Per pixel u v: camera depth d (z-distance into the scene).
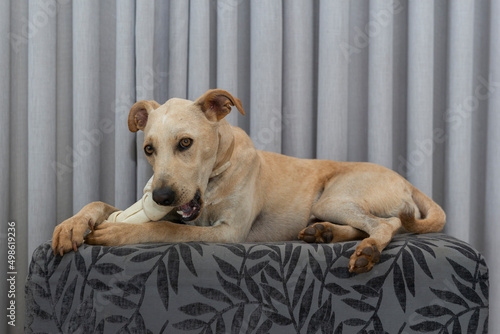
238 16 2.30
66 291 1.28
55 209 2.11
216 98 1.54
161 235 1.43
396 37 2.30
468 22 2.12
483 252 2.20
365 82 2.32
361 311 1.30
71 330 1.28
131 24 2.11
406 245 1.38
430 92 2.14
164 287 1.28
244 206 1.67
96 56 2.14
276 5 2.13
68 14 2.20
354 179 1.83
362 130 2.34
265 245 1.37
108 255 1.29
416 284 1.31
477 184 2.27
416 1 2.13
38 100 2.04
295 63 2.19
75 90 2.09
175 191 1.35
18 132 2.16
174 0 2.14
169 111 1.49
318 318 1.30
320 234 1.58
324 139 2.16
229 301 1.29
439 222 1.69
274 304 1.29
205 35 2.14
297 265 1.31
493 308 2.10
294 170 1.96
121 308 1.28
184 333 1.28
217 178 1.65
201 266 1.29
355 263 1.28
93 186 2.13
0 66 2.03
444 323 1.31
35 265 1.30
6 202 2.06
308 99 2.24
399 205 1.78
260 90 2.14
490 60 2.15
